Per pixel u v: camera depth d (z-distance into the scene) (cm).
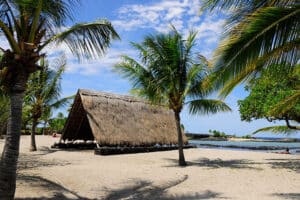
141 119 2684
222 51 623
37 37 800
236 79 686
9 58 757
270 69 723
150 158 2084
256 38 614
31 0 762
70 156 2105
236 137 8412
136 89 1675
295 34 620
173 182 1194
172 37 1584
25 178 1158
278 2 633
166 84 1641
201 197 956
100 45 906
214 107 1691
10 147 745
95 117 2358
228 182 1223
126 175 1293
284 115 1791
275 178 1312
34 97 2403
